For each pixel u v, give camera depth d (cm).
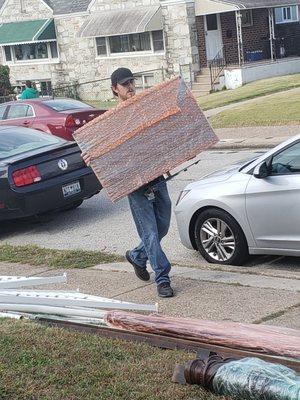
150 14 3431
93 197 1420
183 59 3428
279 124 2014
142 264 787
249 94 2695
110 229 1145
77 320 616
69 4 3828
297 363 475
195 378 470
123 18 3538
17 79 4122
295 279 768
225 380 452
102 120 695
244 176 857
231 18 3447
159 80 3525
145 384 483
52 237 1137
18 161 1134
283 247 830
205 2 3347
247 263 888
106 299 675
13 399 475
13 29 3972
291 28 3669
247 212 844
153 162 696
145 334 567
